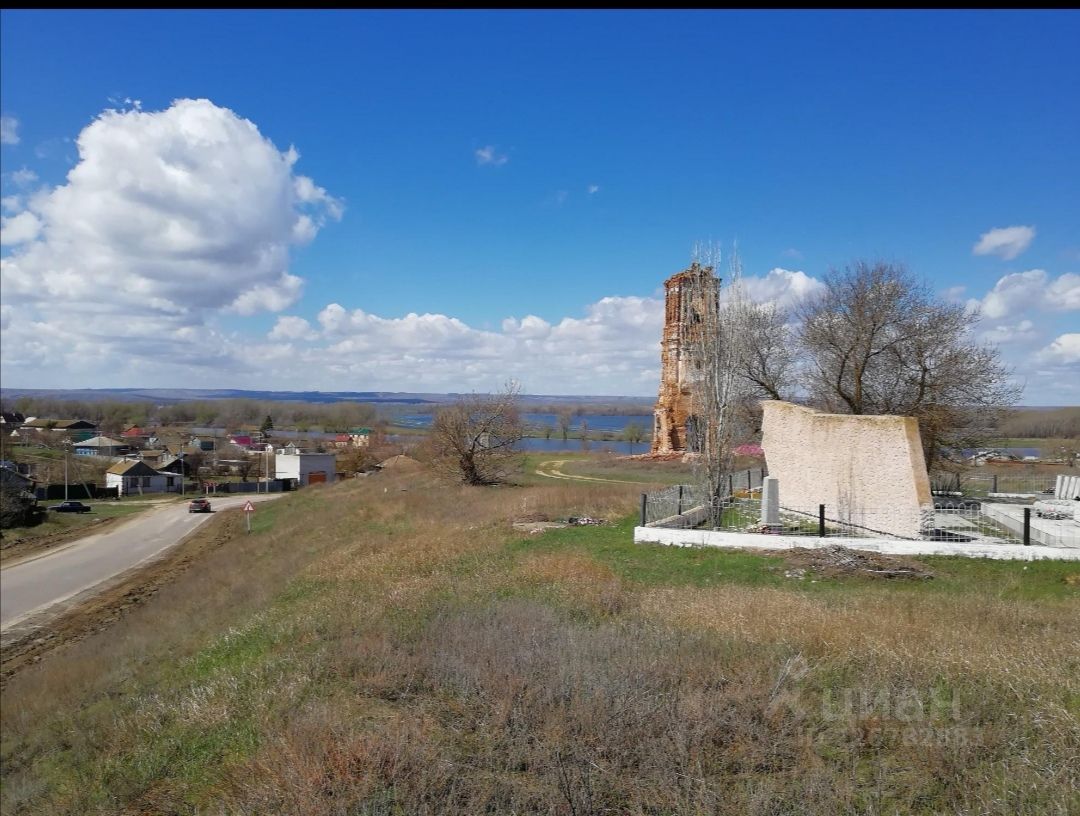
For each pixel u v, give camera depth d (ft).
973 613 32.45
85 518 206.49
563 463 172.96
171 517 206.18
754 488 80.28
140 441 398.83
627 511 70.08
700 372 65.26
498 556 53.83
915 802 17.46
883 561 43.27
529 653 27.55
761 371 92.84
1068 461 120.57
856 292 82.74
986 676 23.27
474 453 132.57
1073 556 42.50
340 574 56.08
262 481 303.89
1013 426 123.85
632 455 161.17
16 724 43.21
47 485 261.65
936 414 75.66
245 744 25.04
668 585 42.11
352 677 28.66
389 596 42.06
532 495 90.89
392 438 359.66
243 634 43.55
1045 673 23.44
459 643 30.27
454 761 20.75
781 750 20.02
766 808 17.03
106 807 23.77
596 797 18.35
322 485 229.66
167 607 76.48
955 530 53.16
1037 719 20.01
